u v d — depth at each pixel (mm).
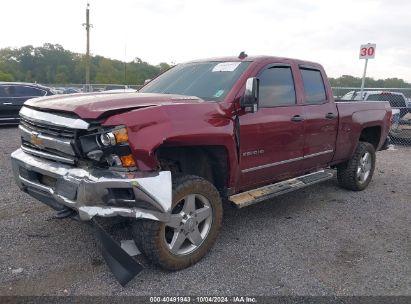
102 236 3234
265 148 4246
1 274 3326
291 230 4543
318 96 5160
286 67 4691
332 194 6117
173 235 3443
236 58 4559
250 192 4309
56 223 4422
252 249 3992
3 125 14062
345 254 3951
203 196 3588
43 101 3559
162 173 3137
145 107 3211
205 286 3264
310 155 4992
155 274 3430
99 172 3080
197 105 3539
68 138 3170
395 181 7152
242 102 3811
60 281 3258
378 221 4945
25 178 3707
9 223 4398
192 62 4957
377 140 6574
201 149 3807
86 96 3531
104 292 3127
